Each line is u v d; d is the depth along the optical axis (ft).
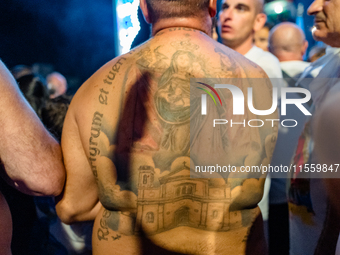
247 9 6.20
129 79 2.98
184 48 3.03
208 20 3.28
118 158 2.96
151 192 2.97
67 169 3.27
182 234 3.08
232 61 3.07
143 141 2.93
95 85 3.05
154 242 3.06
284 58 7.18
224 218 3.03
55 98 5.57
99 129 2.97
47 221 5.47
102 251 3.18
